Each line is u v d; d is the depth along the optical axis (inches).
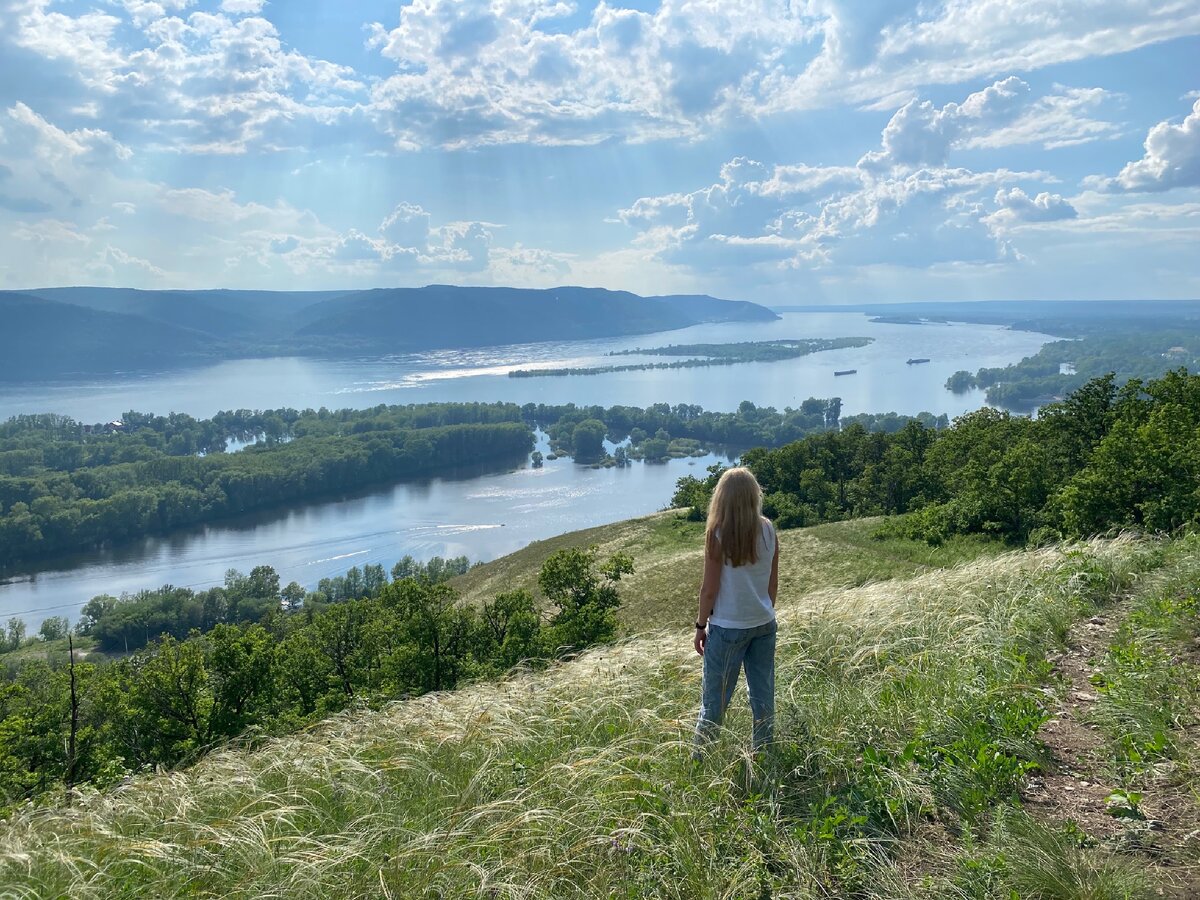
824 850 128.3
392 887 125.7
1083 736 167.5
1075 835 125.0
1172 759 148.6
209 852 148.9
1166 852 121.2
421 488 7101.4
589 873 128.1
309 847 143.3
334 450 7362.2
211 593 3683.6
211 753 259.3
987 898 112.2
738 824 137.3
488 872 124.7
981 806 137.9
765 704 168.7
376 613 1211.9
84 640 3459.6
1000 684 192.1
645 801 145.9
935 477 2135.8
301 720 921.5
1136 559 316.8
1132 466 755.4
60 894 136.8
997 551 1337.4
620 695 214.1
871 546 1612.9
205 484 6353.3
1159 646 208.4
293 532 5595.5
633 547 2309.3
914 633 257.3
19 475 7386.8
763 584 166.6
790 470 2938.0
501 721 200.4
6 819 217.8
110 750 863.7
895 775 146.3
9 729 850.8
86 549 5305.1
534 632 1108.5
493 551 4766.2
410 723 230.7
